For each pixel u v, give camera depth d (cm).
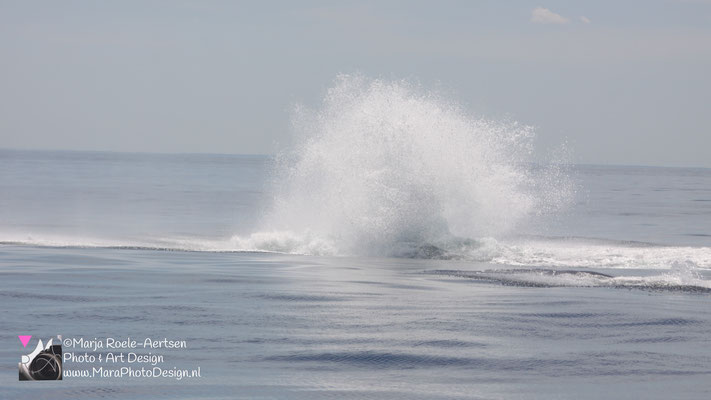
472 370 3116
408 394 2762
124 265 6581
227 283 5553
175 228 11212
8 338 3544
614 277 6094
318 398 2700
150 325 3906
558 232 11975
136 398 2675
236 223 12150
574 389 2858
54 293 4891
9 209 14062
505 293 5200
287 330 3834
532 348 3516
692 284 5709
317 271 6469
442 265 7162
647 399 2733
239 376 2973
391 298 4916
